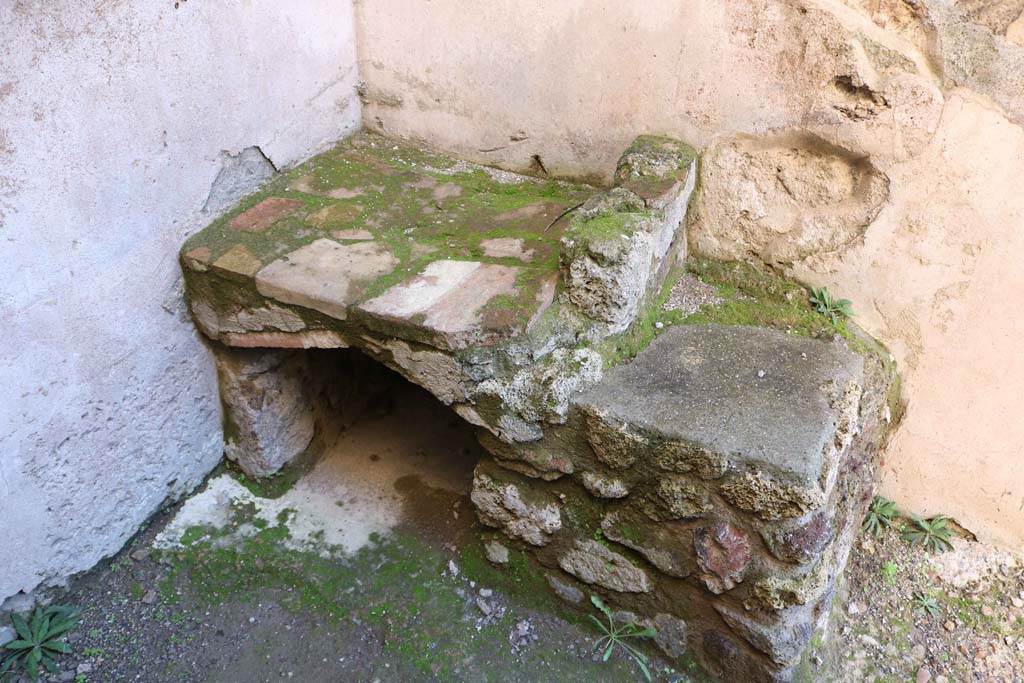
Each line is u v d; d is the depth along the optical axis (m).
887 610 2.46
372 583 2.40
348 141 2.94
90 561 2.33
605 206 2.16
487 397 2.06
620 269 1.97
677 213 2.32
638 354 2.24
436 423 2.92
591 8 2.39
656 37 2.34
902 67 2.11
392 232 2.41
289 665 2.25
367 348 2.15
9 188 1.82
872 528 2.65
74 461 2.18
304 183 2.67
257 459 2.60
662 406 2.01
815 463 1.84
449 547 2.47
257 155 2.54
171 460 2.49
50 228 1.94
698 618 2.11
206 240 2.35
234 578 2.43
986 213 2.17
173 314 2.34
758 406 2.03
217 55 2.27
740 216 2.49
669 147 2.41
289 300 2.16
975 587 2.54
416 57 2.75
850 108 2.20
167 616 2.35
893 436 2.57
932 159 2.17
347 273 2.19
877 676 2.27
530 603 2.35
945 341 2.37
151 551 2.45
